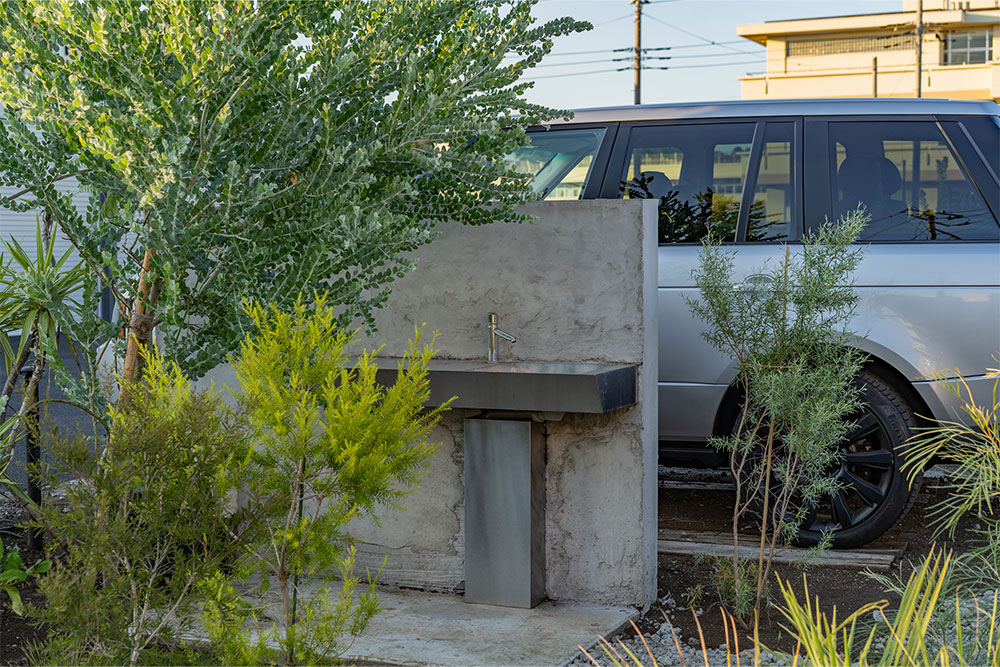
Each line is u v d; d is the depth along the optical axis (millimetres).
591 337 4586
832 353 4629
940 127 5738
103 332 3889
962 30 52906
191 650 3047
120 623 2881
